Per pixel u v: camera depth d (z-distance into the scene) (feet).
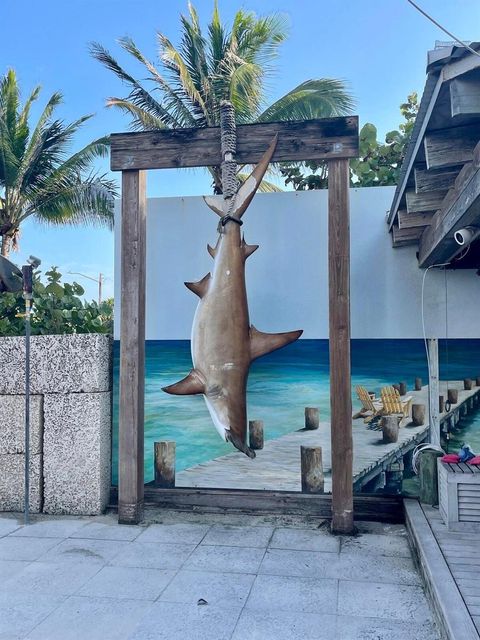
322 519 20.43
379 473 20.88
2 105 59.93
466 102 11.97
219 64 49.88
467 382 20.84
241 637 12.35
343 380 18.58
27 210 62.59
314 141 18.93
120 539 18.48
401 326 21.45
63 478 21.44
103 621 13.11
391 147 43.37
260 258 22.35
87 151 60.08
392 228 21.30
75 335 21.57
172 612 13.50
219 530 19.33
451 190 15.58
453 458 18.24
